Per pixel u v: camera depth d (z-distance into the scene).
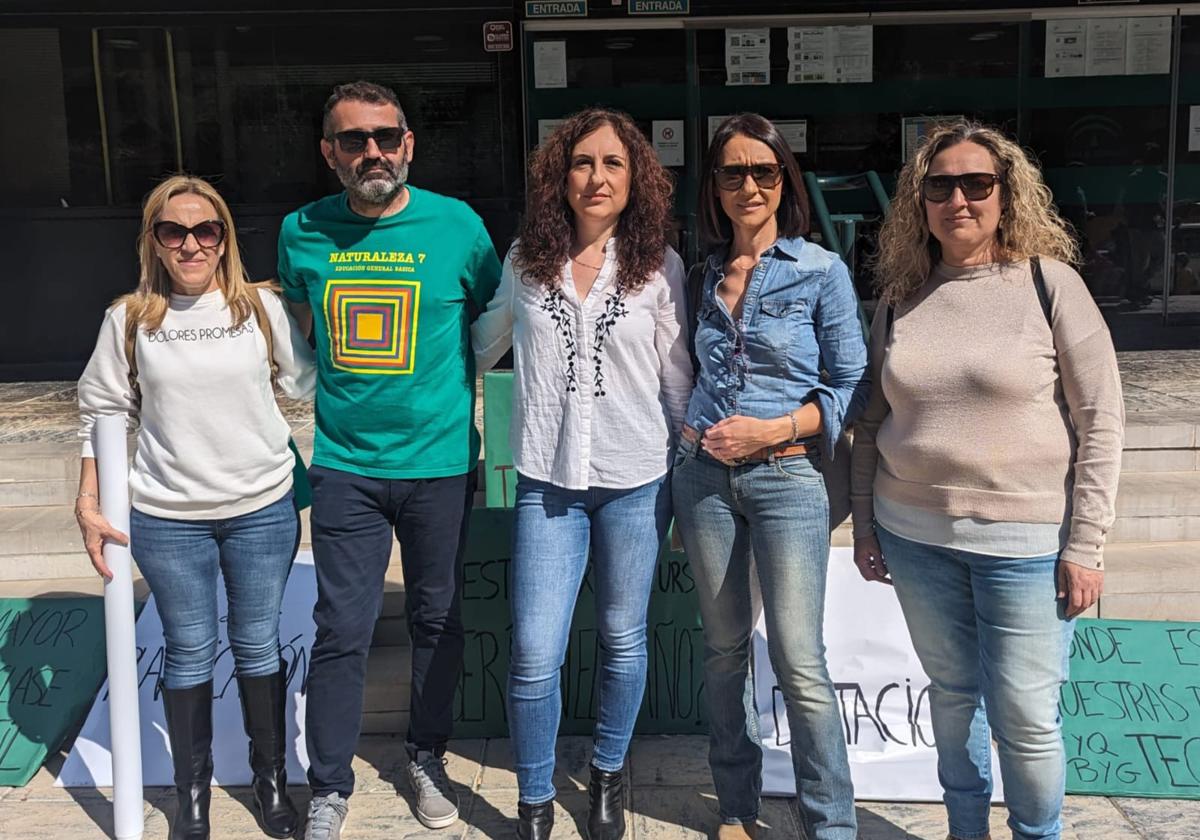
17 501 4.58
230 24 6.60
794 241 2.60
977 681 2.59
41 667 3.62
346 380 2.79
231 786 3.22
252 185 6.82
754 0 6.77
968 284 2.42
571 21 6.71
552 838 2.89
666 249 2.71
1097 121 7.03
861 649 3.34
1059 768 2.42
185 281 2.66
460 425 2.88
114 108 6.69
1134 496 4.22
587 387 2.65
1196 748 3.14
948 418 2.40
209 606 2.85
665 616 3.48
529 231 2.67
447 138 6.81
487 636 3.49
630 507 2.70
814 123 6.99
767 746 3.24
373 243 2.77
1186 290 7.23
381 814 3.03
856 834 2.83
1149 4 6.83
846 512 2.79
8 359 6.92
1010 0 6.81
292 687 3.42
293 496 2.96
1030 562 2.36
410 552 2.93
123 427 2.77
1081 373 2.33
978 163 2.33
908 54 6.92
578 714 3.50
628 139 2.63
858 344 2.59
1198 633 3.49
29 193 6.77
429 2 6.60
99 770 3.26
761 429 2.51
